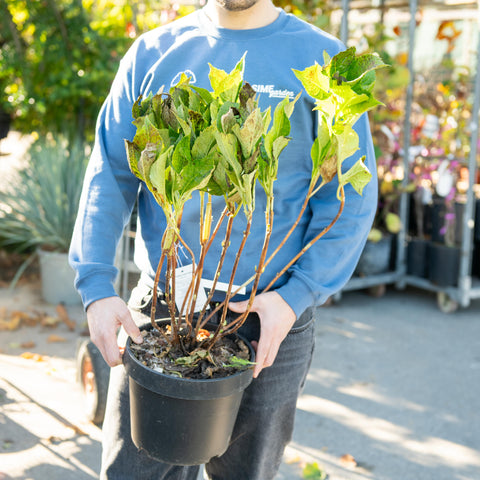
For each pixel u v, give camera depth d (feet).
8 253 15.24
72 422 8.02
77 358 8.34
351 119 3.00
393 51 17.67
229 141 2.84
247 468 4.45
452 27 15.97
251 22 4.11
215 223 4.10
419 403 9.13
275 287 4.20
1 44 14.76
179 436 3.41
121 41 14.39
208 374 3.39
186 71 4.16
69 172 13.07
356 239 4.06
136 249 4.55
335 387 9.55
